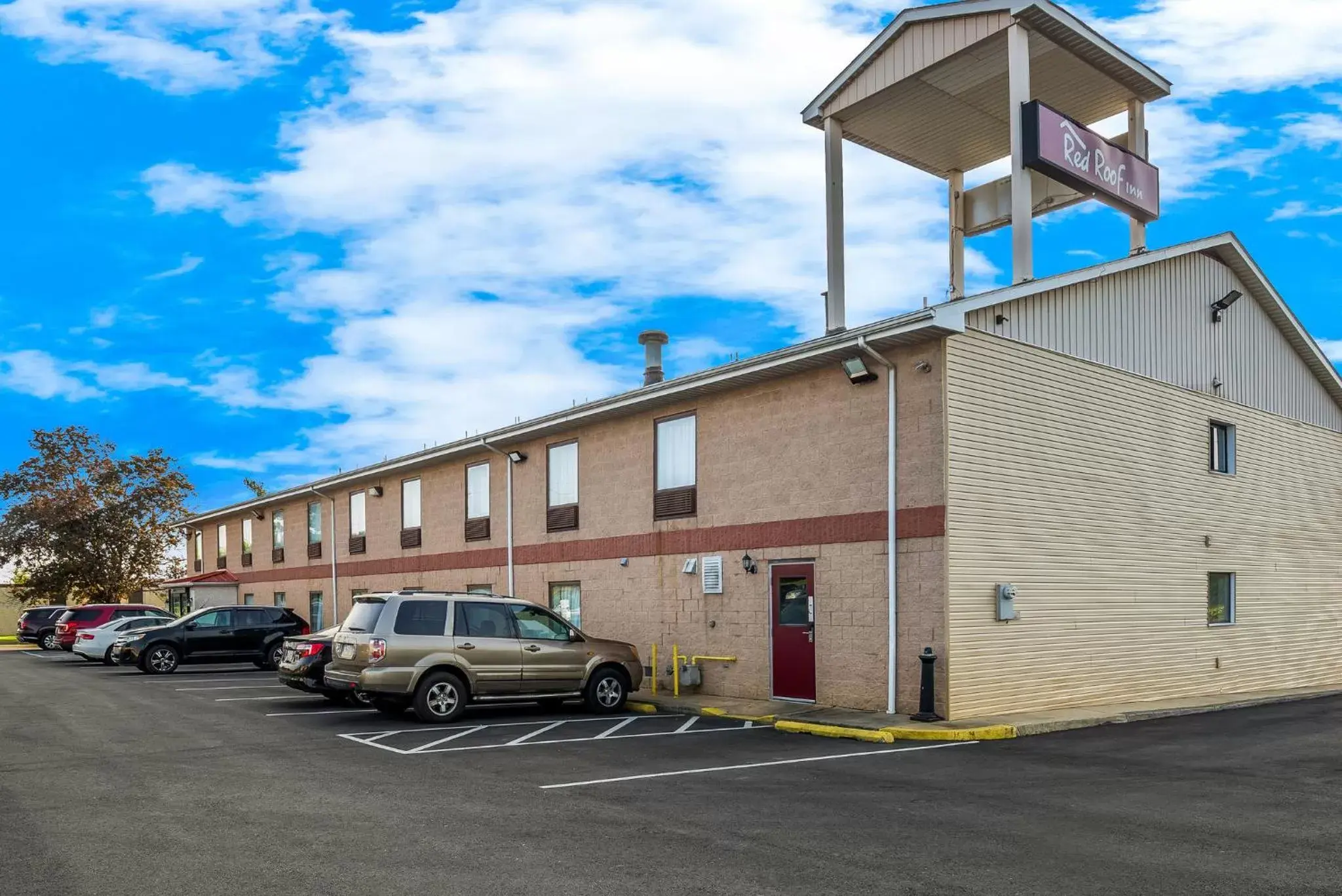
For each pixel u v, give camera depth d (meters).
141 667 24.17
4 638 53.59
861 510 14.73
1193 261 18.95
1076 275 15.84
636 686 15.87
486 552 23.55
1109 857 6.71
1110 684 15.89
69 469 51.19
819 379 15.56
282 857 6.86
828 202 17.02
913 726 12.79
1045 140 15.23
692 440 17.84
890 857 6.77
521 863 6.67
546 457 21.69
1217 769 10.16
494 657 14.57
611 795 8.90
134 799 8.83
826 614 15.14
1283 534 20.53
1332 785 9.20
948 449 13.62
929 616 13.67
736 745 12.01
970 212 19.48
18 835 7.51
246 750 11.69
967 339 14.10
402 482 27.77
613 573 19.38
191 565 47.94
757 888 6.08
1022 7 14.99
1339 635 21.80
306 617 33.38
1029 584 14.62
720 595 16.98
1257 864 6.52
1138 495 16.92
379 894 6.04
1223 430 19.48
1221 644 18.44
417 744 12.12
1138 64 16.58
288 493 33.69
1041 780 9.59
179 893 6.09
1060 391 15.60
